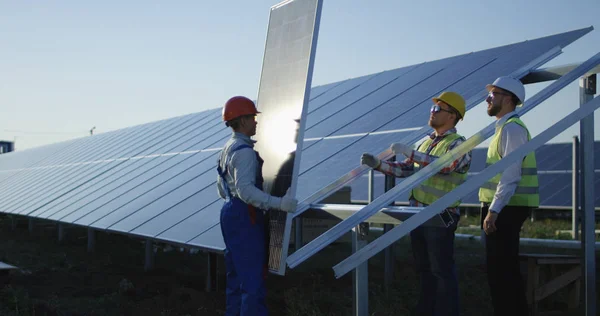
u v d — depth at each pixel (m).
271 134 5.04
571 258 6.88
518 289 5.09
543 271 7.46
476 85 6.35
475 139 4.92
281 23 5.24
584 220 5.23
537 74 5.96
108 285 8.50
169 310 6.88
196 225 7.31
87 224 10.34
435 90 7.15
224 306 7.15
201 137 12.27
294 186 4.42
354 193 22.69
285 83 4.97
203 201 8.13
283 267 4.42
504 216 5.10
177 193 9.31
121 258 11.21
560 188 22.41
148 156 13.59
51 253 11.90
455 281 4.88
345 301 7.16
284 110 4.89
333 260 10.49
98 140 20.69
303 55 4.74
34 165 23.30
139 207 9.76
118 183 12.59
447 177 4.87
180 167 10.95
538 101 5.12
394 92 8.08
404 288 7.76
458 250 11.67
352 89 9.53
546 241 12.26
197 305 7.18
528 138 5.01
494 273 5.14
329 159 6.70
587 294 5.20
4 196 19.16
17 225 18.31
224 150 4.63
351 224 4.34
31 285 8.45
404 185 4.45
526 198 5.07
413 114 6.69
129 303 7.28
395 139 6.16
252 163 4.44
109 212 10.52
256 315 4.44
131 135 17.83
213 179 8.88
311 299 7.13
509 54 6.95
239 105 4.59
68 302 7.40
